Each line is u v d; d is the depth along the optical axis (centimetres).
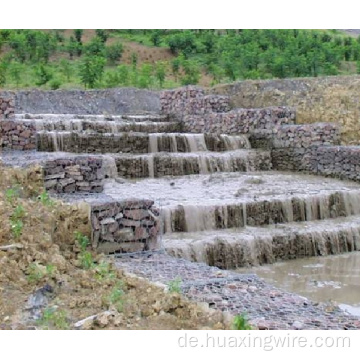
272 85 2697
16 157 1493
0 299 679
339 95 2419
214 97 2550
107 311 656
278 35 4453
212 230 1371
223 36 4766
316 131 2122
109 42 4741
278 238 1325
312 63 3719
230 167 2069
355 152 1959
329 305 734
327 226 1458
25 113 2528
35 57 3962
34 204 980
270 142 2250
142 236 994
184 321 648
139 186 1703
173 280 805
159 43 4741
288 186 1783
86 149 1969
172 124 2491
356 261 1328
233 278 819
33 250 809
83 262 859
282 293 761
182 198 1500
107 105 2941
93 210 953
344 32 5509
